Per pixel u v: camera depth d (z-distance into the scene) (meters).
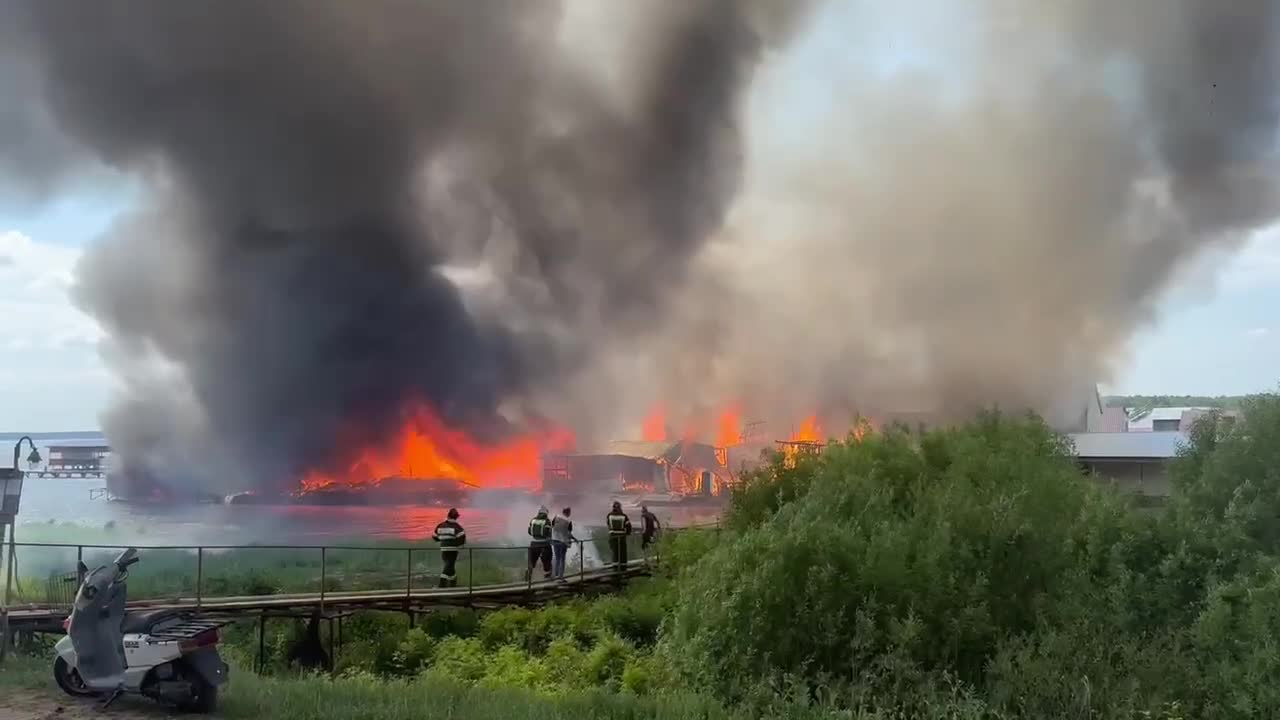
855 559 9.04
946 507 9.79
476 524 59.94
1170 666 7.75
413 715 8.05
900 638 8.30
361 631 17.94
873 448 12.28
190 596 17.56
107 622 8.72
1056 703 7.48
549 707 8.45
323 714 8.05
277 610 16.25
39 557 25.70
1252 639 7.76
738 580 9.45
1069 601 8.72
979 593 8.67
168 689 8.41
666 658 10.34
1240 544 9.13
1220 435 10.94
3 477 13.62
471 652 15.14
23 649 12.20
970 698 7.71
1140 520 9.65
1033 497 10.23
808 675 8.66
